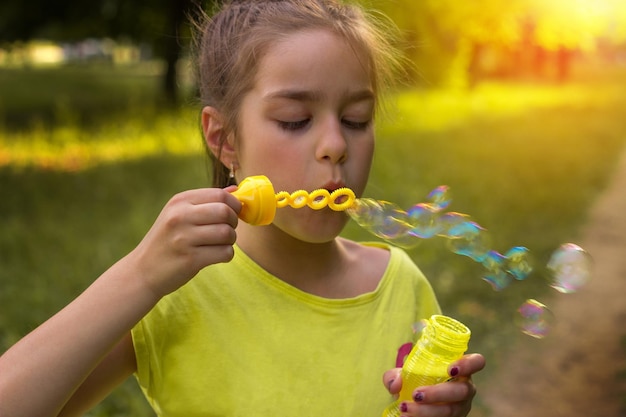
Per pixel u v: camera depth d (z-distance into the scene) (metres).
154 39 19.02
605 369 4.39
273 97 1.43
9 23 18.27
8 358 1.24
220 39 1.60
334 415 1.50
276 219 1.47
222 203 1.25
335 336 1.56
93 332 1.25
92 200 7.40
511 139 12.84
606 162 11.14
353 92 1.44
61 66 34.59
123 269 1.28
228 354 1.51
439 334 1.34
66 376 1.23
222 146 1.60
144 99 16.83
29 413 1.21
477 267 5.67
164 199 7.36
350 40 1.46
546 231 6.97
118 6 18.09
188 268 1.25
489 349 4.53
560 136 13.58
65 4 18.00
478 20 13.24
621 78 31.06
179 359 1.50
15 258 5.52
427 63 14.86
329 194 1.39
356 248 1.75
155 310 1.51
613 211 8.16
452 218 1.63
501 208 7.54
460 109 17.41
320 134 1.42
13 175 8.41
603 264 6.41
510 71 29.41
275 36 1.46
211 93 1.64
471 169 9.64
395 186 8.02
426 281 1.78
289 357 1.52
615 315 5.24
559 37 15.21
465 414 1.37
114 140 11.27
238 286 1.57
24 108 15.95
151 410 3.43
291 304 1.57
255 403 1.48
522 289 5.46
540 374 4.30
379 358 1.57
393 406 1.39
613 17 15.14
